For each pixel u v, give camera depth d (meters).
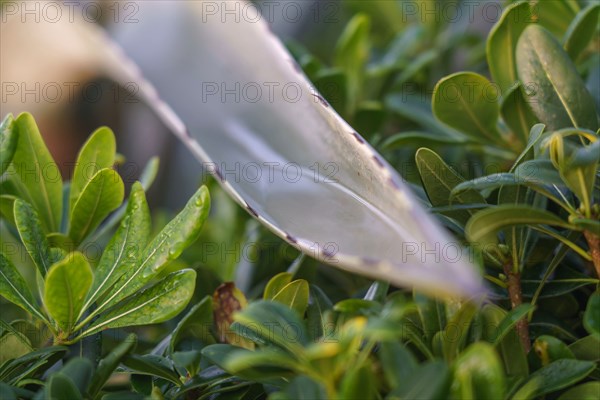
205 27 0.84
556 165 0.77
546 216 0.77
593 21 0.85
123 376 0.84
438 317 0.78
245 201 0.78
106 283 0.80
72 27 0.91
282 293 0.79
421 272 0.72
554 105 0.84
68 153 1.25
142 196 0.80
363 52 1.03
